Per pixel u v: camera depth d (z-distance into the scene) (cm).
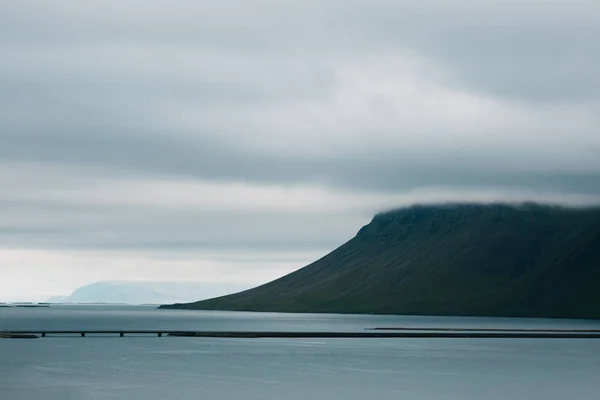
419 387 12650
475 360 17175
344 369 15088
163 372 14350
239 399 11275
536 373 14662
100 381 13000
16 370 14512
